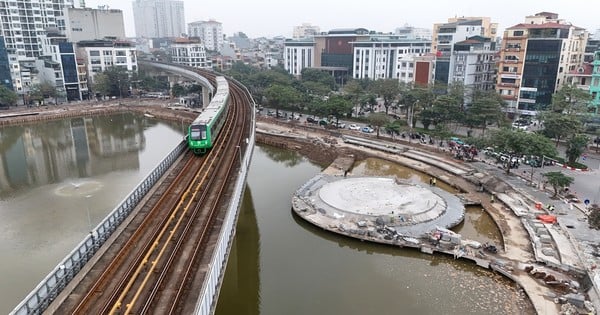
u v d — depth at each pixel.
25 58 153.38
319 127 106.94
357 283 41.62
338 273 43.44
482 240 49.50
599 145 84.38
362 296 39.50
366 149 88.69
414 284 41.25
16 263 45.66
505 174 68.00
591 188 61.09
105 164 83.19
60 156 89.38
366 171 76.25
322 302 38.75
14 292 40.41
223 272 29.48
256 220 56.34
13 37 171.00
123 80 160.62
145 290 28.11
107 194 66.56
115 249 33.19
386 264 45.03
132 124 124.12
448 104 94.38
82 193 67.06
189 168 54.59
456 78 122.75
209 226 37.47
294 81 149.50
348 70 183.75
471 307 37.53
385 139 93.81
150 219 38.84
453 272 43.16
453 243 47.12
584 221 50.38
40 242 50.50
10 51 142.50
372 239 48.16
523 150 62.75
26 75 144.00
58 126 121.00
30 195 66.50
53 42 149.50
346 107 102.88
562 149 81.88
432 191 63.25
